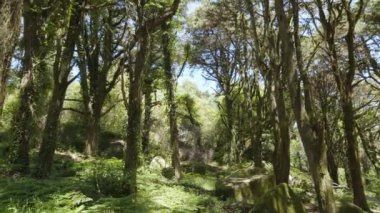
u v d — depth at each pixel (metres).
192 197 10.34
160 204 8.40
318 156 9.13
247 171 16.14
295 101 9.40
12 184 9.40
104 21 19.84
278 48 14.52
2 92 4.02
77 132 27.47
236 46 25.95
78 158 19.62
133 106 12.35
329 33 14.37
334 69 14.93
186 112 36.59
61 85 12.05
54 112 11.79
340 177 30.16
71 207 7.89
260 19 20.97
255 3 18.03
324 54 19.44
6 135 18.97
